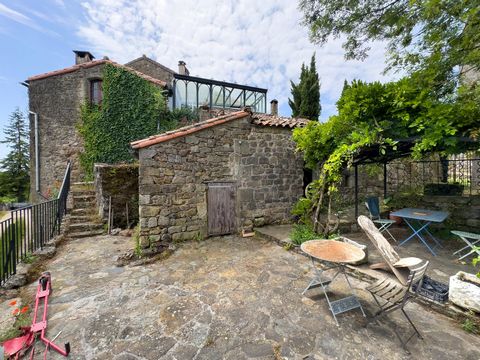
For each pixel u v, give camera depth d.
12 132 23.27
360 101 3.67
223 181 5.71
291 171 6.67
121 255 4.61
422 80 3.34
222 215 5.74
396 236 5.10
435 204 5.46
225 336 2.34
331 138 4.65
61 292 3.24
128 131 10.54
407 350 2.11
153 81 10.59
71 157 10.37
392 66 3.91
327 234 4.73
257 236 5.75
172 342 2.28
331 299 2.96
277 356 2.08
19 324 2.54
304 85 16.77
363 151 4.40
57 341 2.30
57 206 5.88
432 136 3.09
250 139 6.06
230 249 4.88
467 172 6.02
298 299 2.98
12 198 20.64
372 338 2.28
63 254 4.76
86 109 10.34
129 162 10.51
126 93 10.48
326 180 4.73
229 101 14.66
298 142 5.55
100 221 6.57
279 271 3.80
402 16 3.44
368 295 3.04
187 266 4.08
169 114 10.98
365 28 4.07
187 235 5.30
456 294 2.54
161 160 4.96
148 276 3.72
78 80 10.35
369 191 8.62
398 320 2.54
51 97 10.24
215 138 5.59
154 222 4.91
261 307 2.82
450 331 2.35
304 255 4.47
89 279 3.64
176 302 2.96
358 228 5.48
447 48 3.15
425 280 2.90
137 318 2.65
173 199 5.12
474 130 2.91
